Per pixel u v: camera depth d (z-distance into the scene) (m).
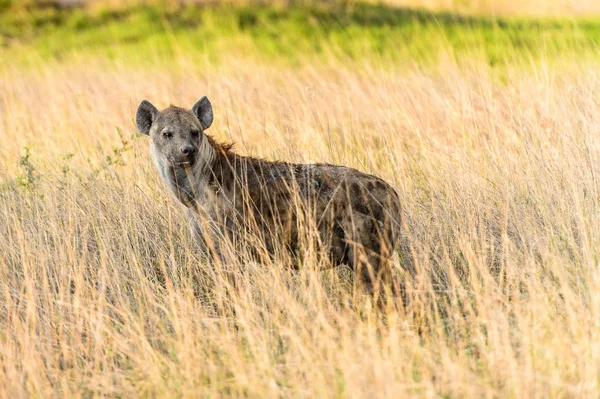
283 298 21.16
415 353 19.34
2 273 24.91
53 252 25.80
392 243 21.33
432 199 24.73
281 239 21.97
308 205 21.27
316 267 21.25
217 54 58.12
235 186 22.02
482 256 22.70
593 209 24.61
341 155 28.41
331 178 21.47
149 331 22.02
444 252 22.84
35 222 26.94
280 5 67.12
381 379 17.56
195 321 21.45
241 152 30.78
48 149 33.22
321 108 34.91
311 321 20.89
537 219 24.59
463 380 18.08
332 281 23.09
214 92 41.31
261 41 61.44
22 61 65.06
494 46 53.38
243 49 59.50
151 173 28.88
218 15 67.31
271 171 22.22
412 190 26.50
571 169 25.80
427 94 35.81
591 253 22.03
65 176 28.14
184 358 19.84
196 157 21.81
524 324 19.12
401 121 31.83
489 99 32.16
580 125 29.73
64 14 76.38
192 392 18.86
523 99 32.69
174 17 69.31
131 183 27.77
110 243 25.72
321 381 17.94
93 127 35.00
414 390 17.86
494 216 25.20
